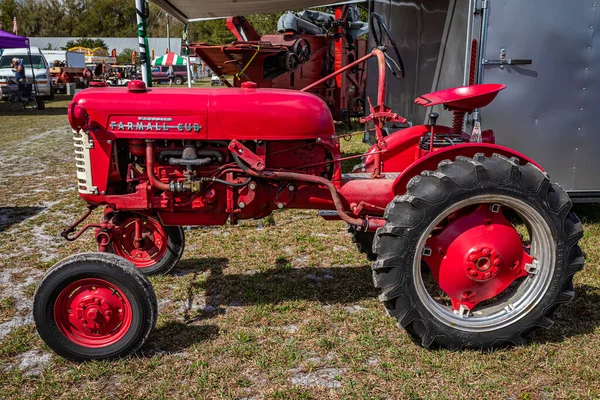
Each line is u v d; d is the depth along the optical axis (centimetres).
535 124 470
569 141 475
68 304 268
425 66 561
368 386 248
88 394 246
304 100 295
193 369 262
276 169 301
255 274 387
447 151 282
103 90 291
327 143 301
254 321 313
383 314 320
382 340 289
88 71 2428
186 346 286
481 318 278
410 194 266
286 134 289
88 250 442
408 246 263
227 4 655
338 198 293
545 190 269
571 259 276
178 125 283
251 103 287
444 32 506
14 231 495
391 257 264
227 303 340
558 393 242
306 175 292
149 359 273
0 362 275
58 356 277
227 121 284
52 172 776
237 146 283
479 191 263
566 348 279
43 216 540
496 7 444
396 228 263
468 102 317
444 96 318
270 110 287
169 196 295
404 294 268
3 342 295
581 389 245
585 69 461
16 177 739
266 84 881
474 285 278
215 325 308
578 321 308
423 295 271
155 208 298
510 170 265
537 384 248
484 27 445
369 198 309
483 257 272
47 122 1439
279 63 924
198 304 338
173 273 388
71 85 2525
